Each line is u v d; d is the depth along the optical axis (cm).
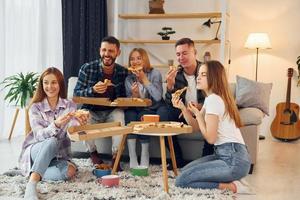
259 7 501
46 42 466
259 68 507
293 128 468
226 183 246
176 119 303
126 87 322
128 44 521
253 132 303
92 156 309
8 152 358
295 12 493
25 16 448
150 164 317
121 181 260
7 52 431
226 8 452
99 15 503
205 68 252
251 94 337
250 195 247
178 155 312
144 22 524
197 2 505
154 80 316
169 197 229
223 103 245
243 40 509
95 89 294
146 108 313
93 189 241
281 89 502
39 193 232
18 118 450
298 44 494
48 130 245
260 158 366
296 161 354
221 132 248
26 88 387
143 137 298
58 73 264
